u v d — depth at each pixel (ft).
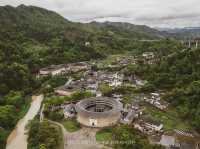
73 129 520.83
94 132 507.71
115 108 570.46
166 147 435.12
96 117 528.22
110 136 483.51
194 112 562.25
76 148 436.35
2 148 443.73
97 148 436.76
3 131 491.72
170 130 518.37
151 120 539.70
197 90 633.61
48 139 431.43
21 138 486.79
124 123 541.75
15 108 617.21
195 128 520.83
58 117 572.10
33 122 510.99
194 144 455.63
